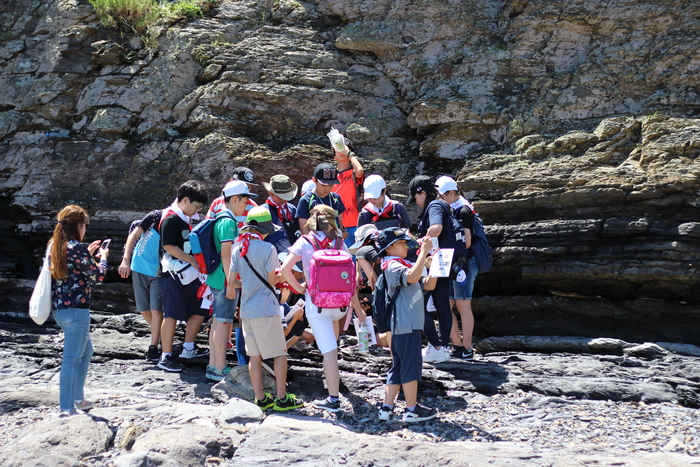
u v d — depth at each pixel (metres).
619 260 7.16
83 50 10.02
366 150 9.58
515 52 9.43
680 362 6.13
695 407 5.31
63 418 4.39
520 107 9.09
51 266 4.64
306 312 5.23
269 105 9.62
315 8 10.62
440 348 6.31
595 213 7.47
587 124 8.62
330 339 5.12
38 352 6.59
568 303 7.54
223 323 5.72
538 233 7.57
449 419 4.99
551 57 9.34
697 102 8.15
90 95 9.80
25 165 9.38
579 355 6.70
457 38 9.90
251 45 10.02
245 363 5.85
